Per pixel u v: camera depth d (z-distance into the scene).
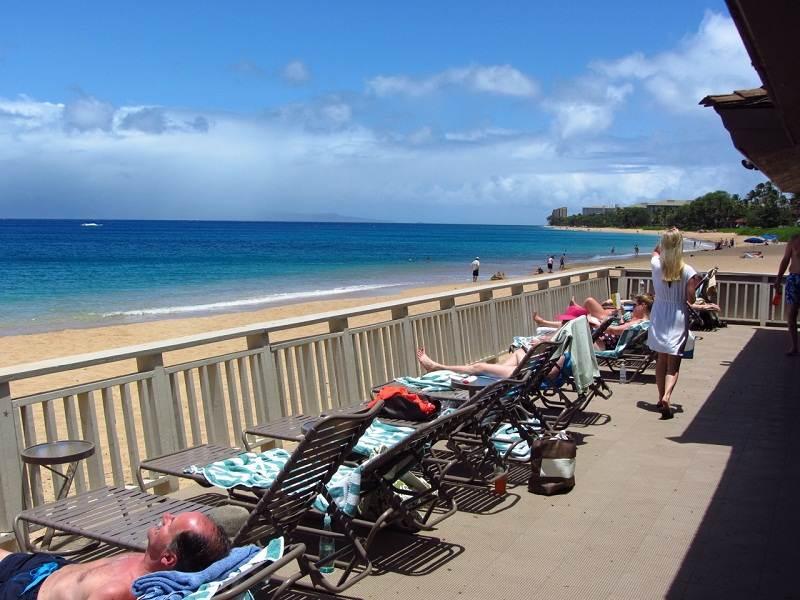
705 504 4.96
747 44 3.30
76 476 4.48
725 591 3.72
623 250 105.50
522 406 5.96
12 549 4.10
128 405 4.76
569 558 4.14
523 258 78.56
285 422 5.37
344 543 4.39
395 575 3.96
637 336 8.87
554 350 5.83
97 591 2.84
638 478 5.50
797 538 4.39
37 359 16.06
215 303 29.92
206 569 2.73
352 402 6.61
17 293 33.91
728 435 6.65
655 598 3.67
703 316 13.05
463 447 6.03
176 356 13.79
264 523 3.69
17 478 4.12
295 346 6.10
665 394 7.24
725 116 6.34
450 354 8.42
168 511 3.71
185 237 110.38
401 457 4.24
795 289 10.44
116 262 54.56
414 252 85.19
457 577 3.92
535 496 5.14
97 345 18.17
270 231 161.25
